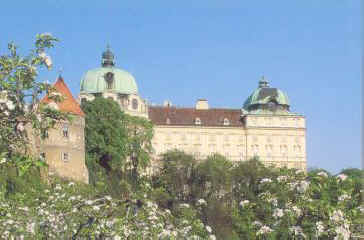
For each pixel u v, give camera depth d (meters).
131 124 116.38
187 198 89.50
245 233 20.84
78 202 26.34
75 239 20.38
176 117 156.00
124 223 22.28
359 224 18.48
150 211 24.19
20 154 16.45
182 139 154.62
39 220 24.89
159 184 91.00
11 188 41.06
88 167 94.00
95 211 22.33
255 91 161.62
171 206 50.25
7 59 16.22
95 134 98.06
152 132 119.62
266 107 158.38
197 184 90.31
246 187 84.12
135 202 23.45
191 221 27.52
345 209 18.73
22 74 16.14
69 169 86.56
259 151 156.12
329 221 18.42
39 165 16.33
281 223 19.44
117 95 144.50
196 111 158.38
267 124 157.00
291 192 20.03
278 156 156.12
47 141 83.81
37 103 16.53
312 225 18.78
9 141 16.45
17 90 16.11
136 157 114.19
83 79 147.88
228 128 156.00
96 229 21.03
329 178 19.64
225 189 87.31
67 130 86.94
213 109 160.12
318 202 18.88
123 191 80.31
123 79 147.00
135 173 110.56
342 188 19.27
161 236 23.59
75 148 87.94
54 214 25.38
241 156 155.50
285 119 157.38
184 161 92.50
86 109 100.38
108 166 100.38
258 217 21.05
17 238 23.69
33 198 31.44
